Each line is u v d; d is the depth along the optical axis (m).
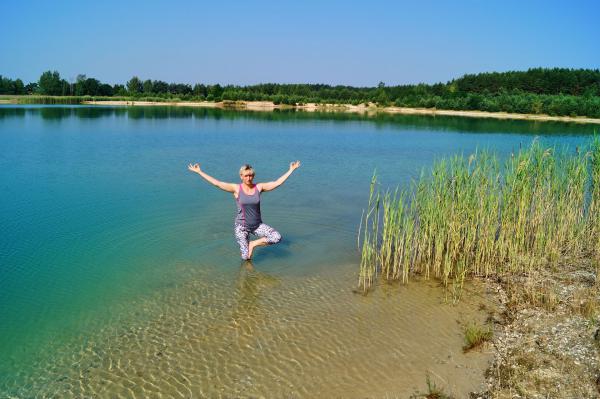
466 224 13.17
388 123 71.38
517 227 13.46
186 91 153.62
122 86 150.88
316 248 13.95
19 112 74.75
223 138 43.66
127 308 10.10
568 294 11.14
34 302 10.22
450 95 118.06
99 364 8.20
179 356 8.45
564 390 7.62
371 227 16.05
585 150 17.31
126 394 7.45
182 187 21.41
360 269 11.83
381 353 8.72
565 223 14.66
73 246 13.56
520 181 13.71
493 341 9.20
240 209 12.40
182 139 41.72
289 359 8.45
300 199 19.94
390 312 10.31
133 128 51.09
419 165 29.78
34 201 18.42
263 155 33.00
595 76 109.00
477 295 11.33
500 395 7.59
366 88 161.25
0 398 7.30
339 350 8.77
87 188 20.88
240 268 12.36
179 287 11.15
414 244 13.30
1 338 8.85
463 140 45.34
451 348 8.96
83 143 36.72
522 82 116.25
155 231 14.97
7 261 12.37
